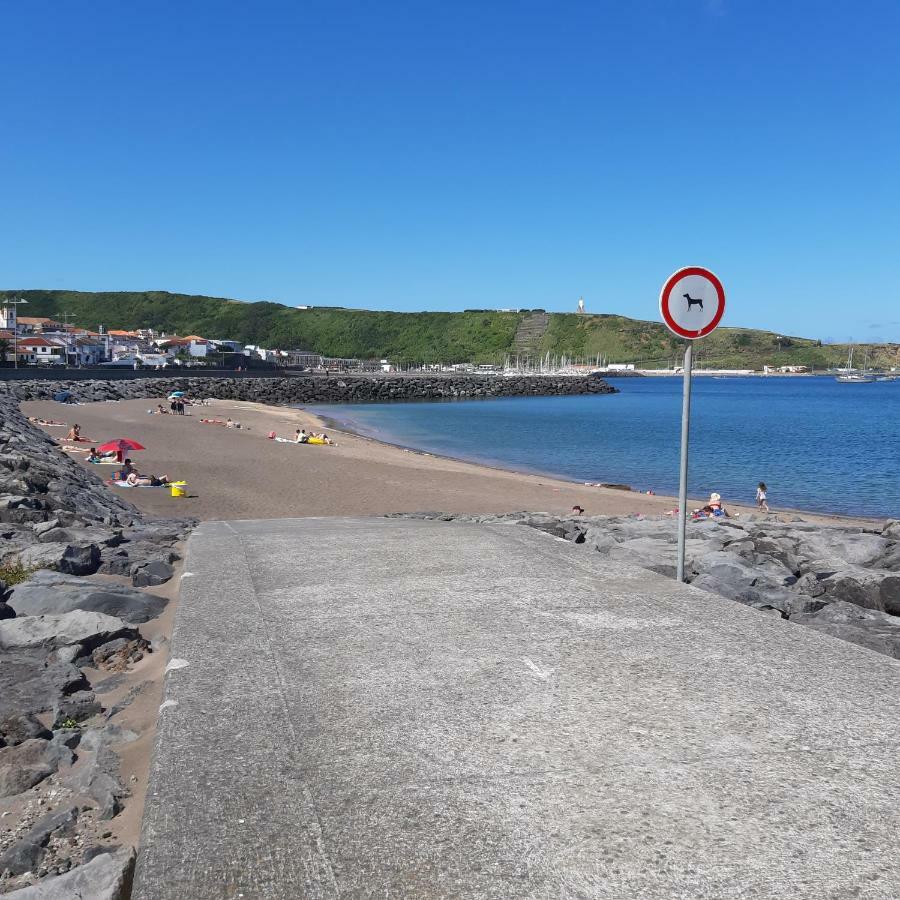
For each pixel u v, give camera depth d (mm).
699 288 6039
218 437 39406
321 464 31047
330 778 2975
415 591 5598
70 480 18062
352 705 3635
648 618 4930
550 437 54938
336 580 5945
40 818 3111
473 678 3955
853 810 2748
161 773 3012
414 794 2857
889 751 3172
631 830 2637
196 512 20016
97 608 5598
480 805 2787
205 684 3889
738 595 6277
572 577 5977
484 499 24453
